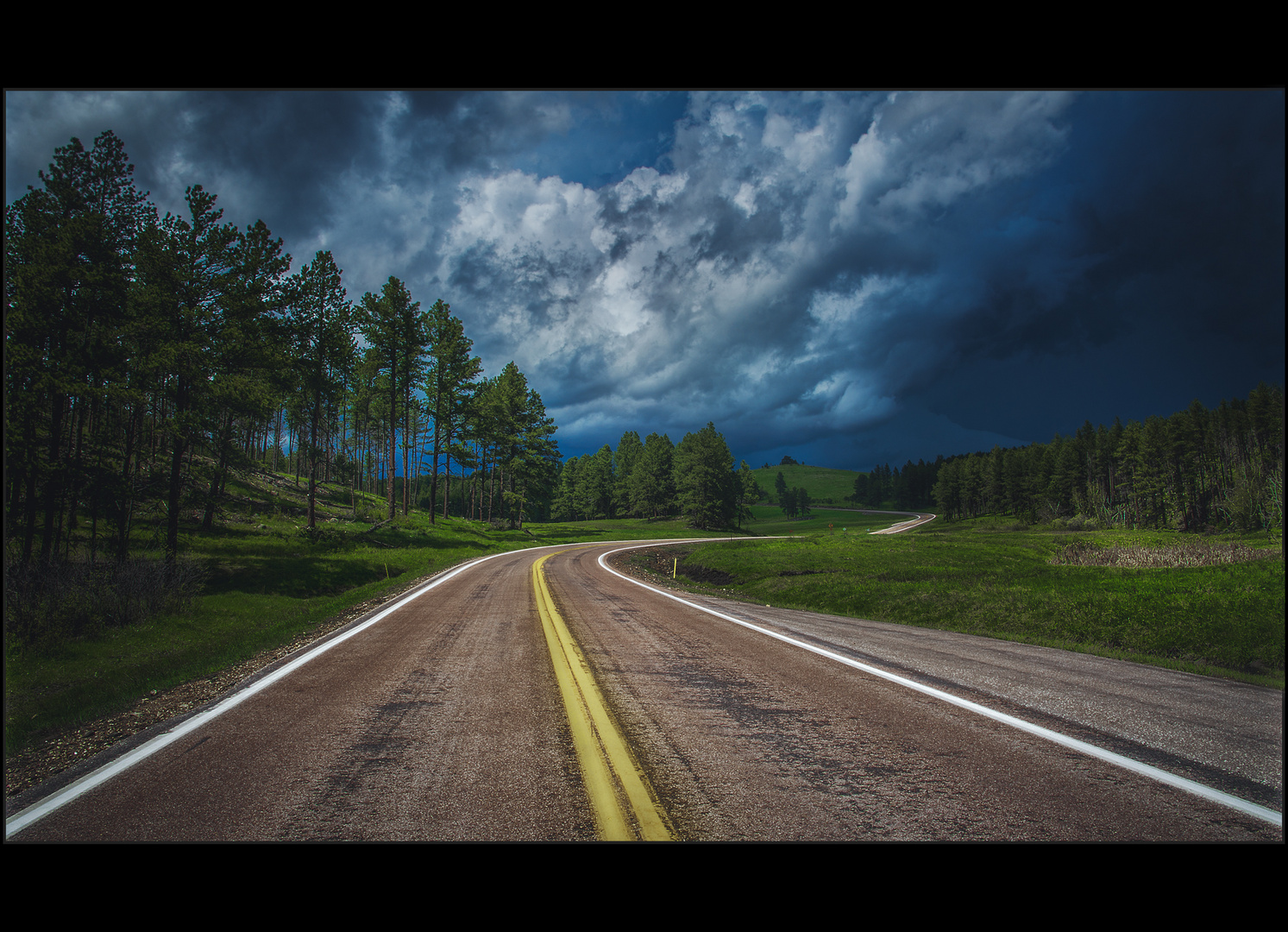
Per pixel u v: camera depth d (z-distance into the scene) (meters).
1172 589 10.81
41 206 17.67
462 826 2.65
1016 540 39.88
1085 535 42.97
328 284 31.91
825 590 16.47
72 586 11.47
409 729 4.09
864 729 4.02
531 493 64.81
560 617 10.11
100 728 4.61
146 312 18.72
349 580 19.86
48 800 2.99
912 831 2.57
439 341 44.06
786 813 2.75
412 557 26.53
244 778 3.24
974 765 3.36
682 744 3.72
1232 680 5.86
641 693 5.01
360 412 53.81
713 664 6.20
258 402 21.03
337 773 3.30
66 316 17.06
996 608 11.62
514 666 6.17
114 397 17.66
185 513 26.70
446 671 5.98
